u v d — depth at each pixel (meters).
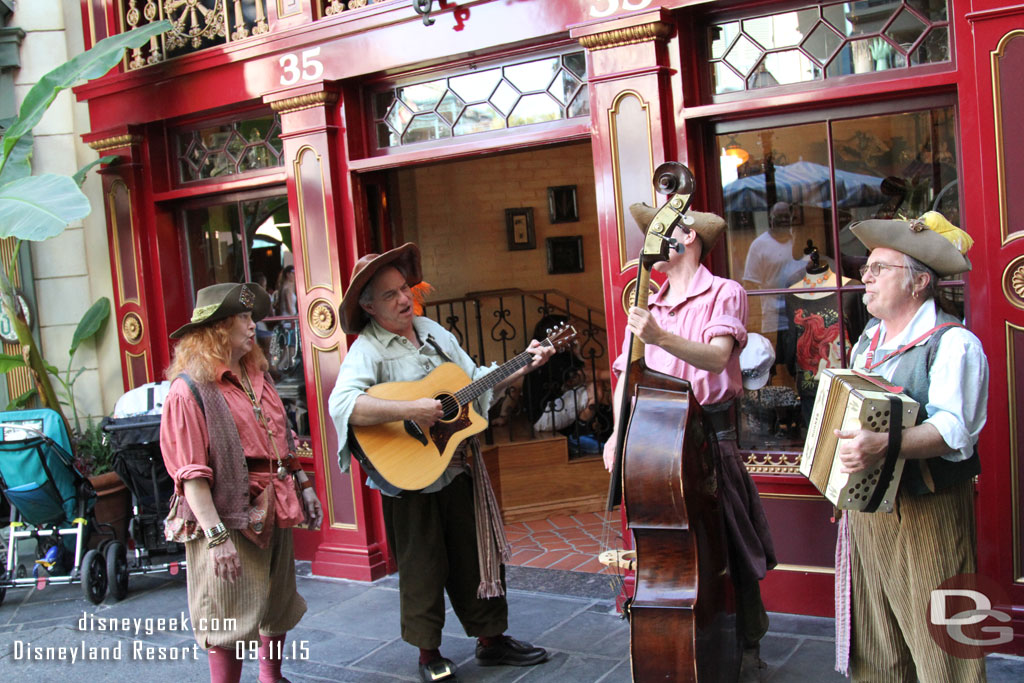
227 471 3.36
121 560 5.10
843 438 2.64
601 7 4.16
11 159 5.84
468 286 7.58
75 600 5.14
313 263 5.14
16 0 6.24
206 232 5.81
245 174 5.54
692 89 4.12
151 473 5.08
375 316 3.78
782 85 3.99
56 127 6.26
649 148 4.09
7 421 5.02
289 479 3.59
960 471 2.71
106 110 5.84
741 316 3.25
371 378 3.68
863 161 3.88
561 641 4.12
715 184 4.18
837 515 3.01
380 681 3.87
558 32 4.30
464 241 7.56
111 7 5.80
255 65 5.19
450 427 3.71
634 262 4.17
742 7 4.01
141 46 5.68
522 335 7.68
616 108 4.15
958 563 2.73
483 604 3.85
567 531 5.71
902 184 3.82
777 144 4.04
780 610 4.16
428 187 7.45
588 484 6.13
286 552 3.68
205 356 3.39
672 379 2.98
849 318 3.96
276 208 5.48
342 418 3.60
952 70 3.64
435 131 4.89
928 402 2.69
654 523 2.89
